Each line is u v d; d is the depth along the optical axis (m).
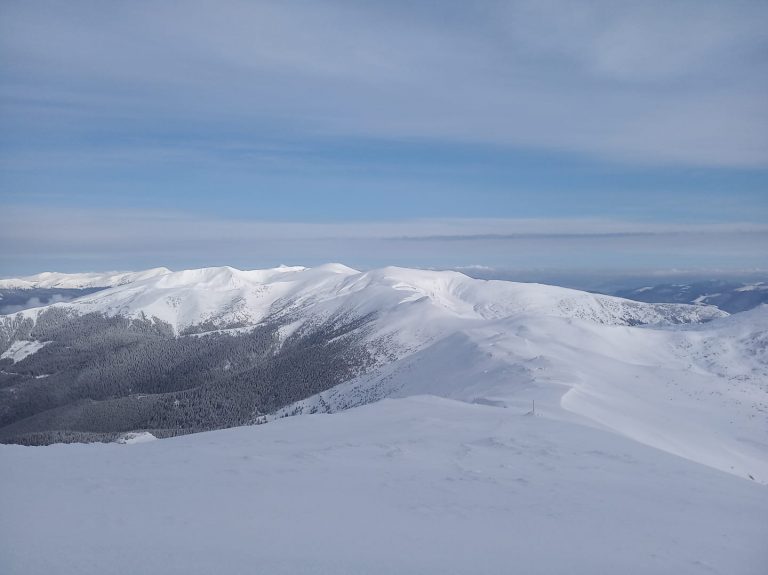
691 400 82.81
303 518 13.30
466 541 12.22
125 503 13.78
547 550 12.00
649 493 18.64
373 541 11.82
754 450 61.41
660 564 11.57
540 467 21.91
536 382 71.62
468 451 24.38
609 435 31.34
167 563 9.73
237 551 10.58
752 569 11.78
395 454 22.81
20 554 9.84
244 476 17.66
